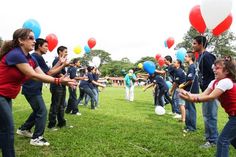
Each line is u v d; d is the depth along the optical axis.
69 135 6.66
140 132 7.20
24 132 6.41
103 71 68.00
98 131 7.18
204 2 6.18
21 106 11.97
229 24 6.71
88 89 11.93
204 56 5.94
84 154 5.28
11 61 4.05
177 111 10.03
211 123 5.98
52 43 8.44
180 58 9.42
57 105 7.29
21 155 5.16
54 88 7.20
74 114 10.11
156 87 12.55
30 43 4.36
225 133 4.19
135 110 12.15
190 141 6.49
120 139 6.39
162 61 14.14
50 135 6.63
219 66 4.36
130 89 17.55
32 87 5.63
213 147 5.94
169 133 7.28
